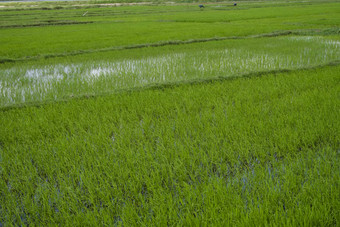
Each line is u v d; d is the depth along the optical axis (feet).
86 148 15.05
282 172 12.05
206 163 13.15
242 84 24.40
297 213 9.34
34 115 20.21
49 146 15.39
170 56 38.04
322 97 19.67
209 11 135.23
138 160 13.35
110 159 13.53
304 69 28.30
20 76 31.22
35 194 11.98
